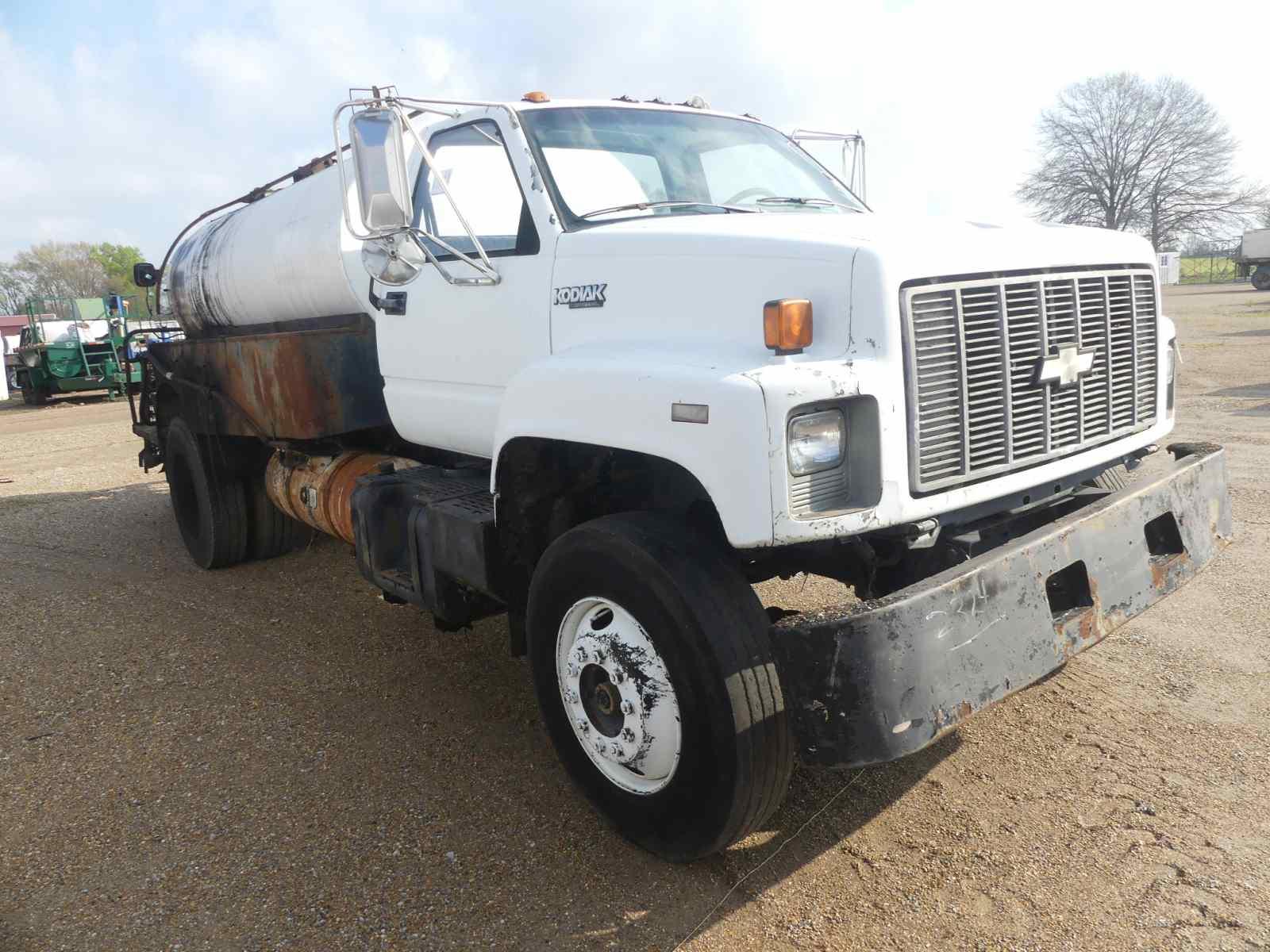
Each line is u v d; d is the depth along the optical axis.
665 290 3.03
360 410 4.68
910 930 2.62
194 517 6.41
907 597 2.42
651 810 2.88
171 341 6.83
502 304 3.63
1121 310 3.26
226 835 3.20
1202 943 2.49
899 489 2.60
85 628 5.26
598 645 2.94
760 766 2.60
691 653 2.61
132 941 2.69
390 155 3.30
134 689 4.43
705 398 2.54
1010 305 2.84
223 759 3.72
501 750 3.72
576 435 2.97
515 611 3.50
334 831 3.20
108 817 3.34
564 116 3.75
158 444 6.91
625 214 3.56
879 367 2.56
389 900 2.83
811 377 2.47
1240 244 48.62
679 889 2.84
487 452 3.97
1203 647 4.24
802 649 2.40
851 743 2.37
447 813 3.29
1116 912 2.63
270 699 4.27
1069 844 2.94
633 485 3.41
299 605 5.57
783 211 3.71
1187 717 3.65
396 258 3.52
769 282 2.77
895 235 2.76
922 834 3.05
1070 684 3.97
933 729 2.43
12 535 7.64
